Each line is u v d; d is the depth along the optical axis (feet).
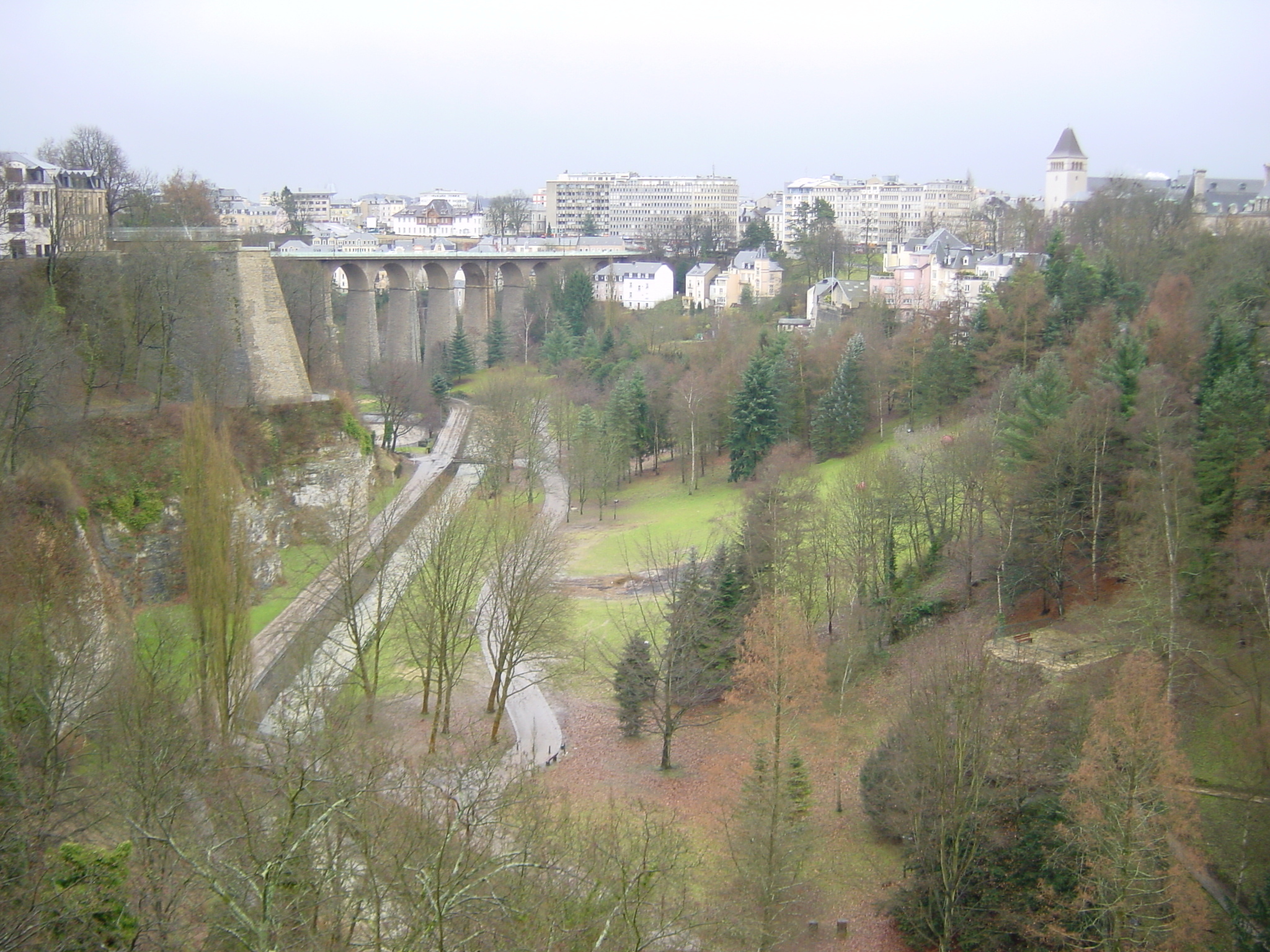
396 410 462.19
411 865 108.06
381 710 217.56
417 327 642.63
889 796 168.25
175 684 170.60
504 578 234.17
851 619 231.71
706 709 222.28
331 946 99.25
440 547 225.56
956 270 569.64
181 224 453.17
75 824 136.46
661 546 327.67
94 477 254.06
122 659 173.17
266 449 307.99
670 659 204.85
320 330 453.99
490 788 142.72
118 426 272.51
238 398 322.75
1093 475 222.28
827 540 260.21
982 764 150.20
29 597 185.98
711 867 160.56
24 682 155.02
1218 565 188.75
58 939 102.94
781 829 155.53
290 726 158.40
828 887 164.45
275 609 264.31
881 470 257.75
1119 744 139.33
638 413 433.07
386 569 282.36
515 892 110.42
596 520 374.02
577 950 108.88
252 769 142.61
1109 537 221.66
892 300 549.95
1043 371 264.72
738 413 386.32
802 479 312.09
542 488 417.90
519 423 419.95
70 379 284.00
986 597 236.63
